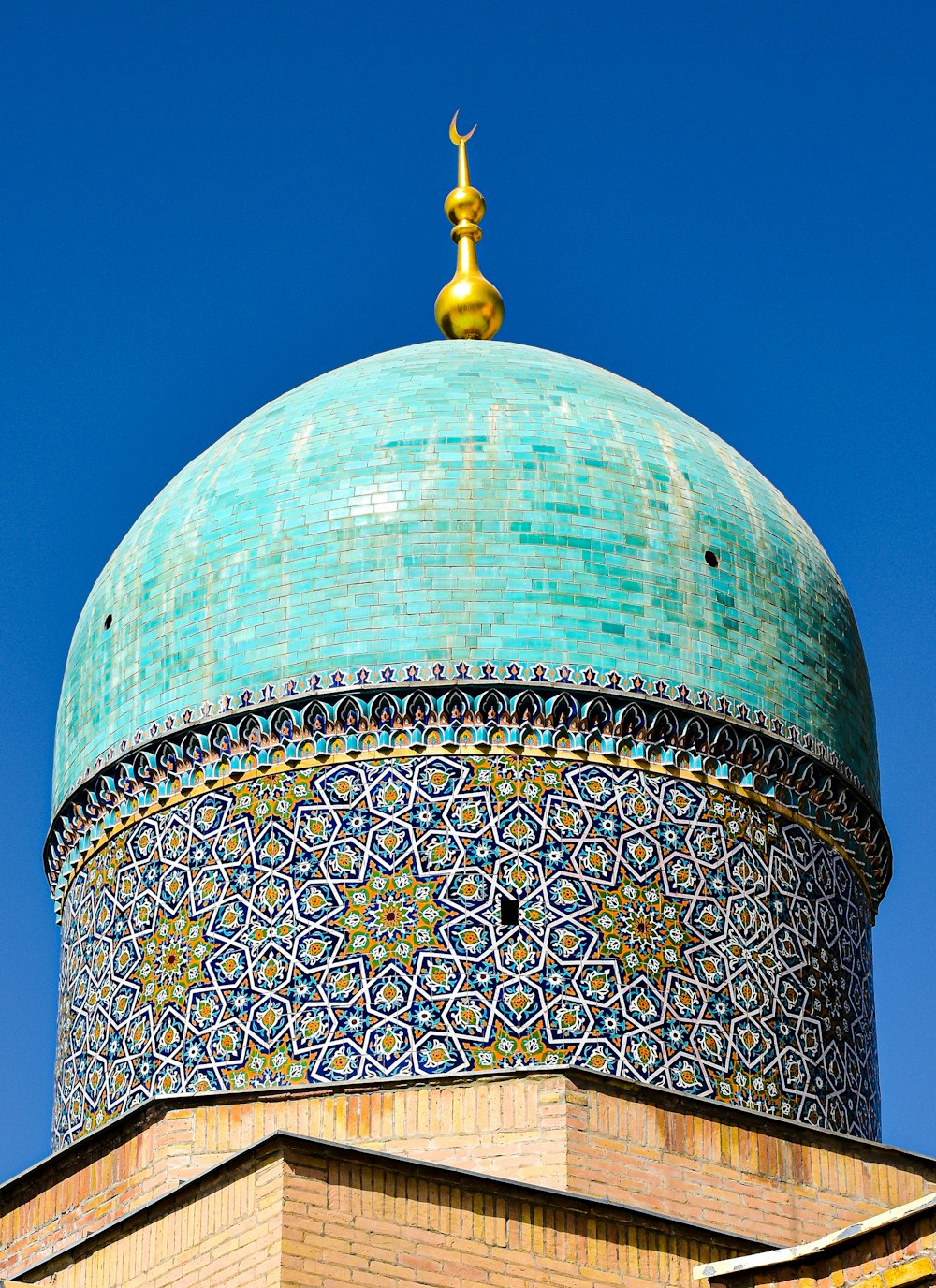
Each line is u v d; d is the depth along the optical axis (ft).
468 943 76.59
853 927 83.87
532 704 79.30
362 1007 76.07
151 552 86.22
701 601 82.69
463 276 98.63
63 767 87.10
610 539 82.17
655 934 77.92
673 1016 77.10
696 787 80.59
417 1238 64.85
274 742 80.28
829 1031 80.69
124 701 84.28
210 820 80.64
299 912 77.87
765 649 83.61
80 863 84.94
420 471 82.69
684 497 84.43
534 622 80.28
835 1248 59.00
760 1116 76.23
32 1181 79.10
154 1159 74.95
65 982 84.48
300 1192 63.52
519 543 81.35
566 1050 75.41
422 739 79.15
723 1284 60.70
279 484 84.07
